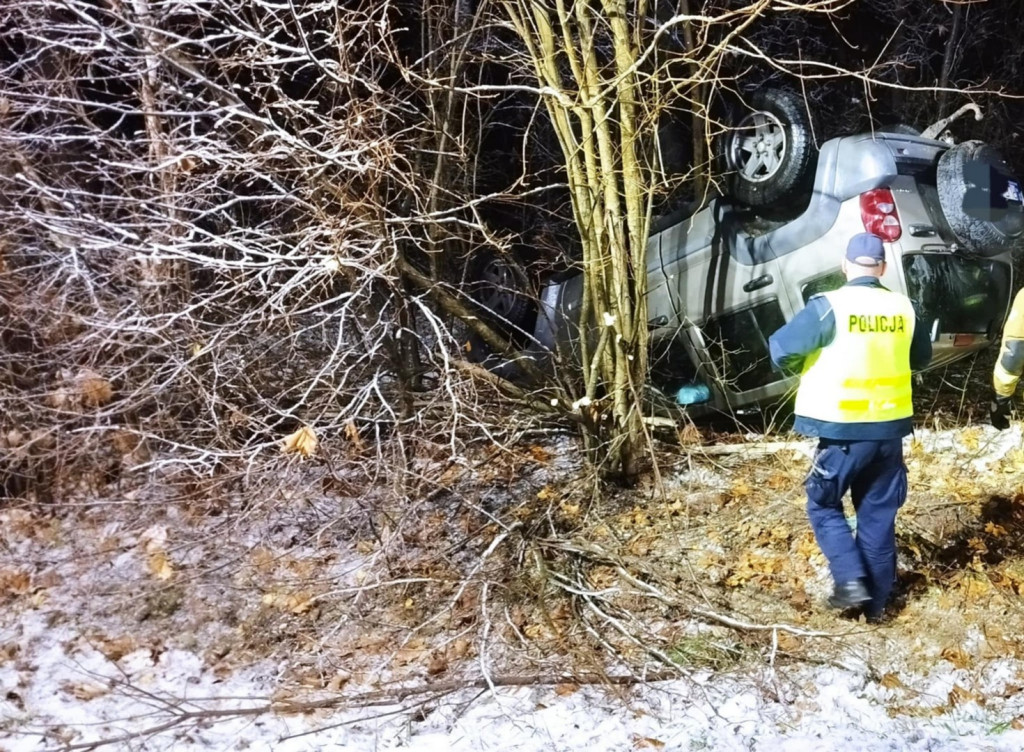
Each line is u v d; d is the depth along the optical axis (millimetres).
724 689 3541
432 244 4953
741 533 4707
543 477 5426
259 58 4328
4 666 3967
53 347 5012
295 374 5387
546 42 4664
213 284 4836
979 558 4223
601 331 4883
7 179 4469
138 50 3885
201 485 5176
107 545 5020
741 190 5215
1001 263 5125
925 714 3346
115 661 4023
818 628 3887
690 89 4988
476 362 6309
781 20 7703
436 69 5172
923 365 3852
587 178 4832
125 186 5141
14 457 5188
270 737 3385
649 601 4180
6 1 4363
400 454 4949
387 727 3422
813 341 3613
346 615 4191
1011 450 5215
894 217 4676
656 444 5516
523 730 3334
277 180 4809
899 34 8680
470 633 4012
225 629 4250
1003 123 9109
